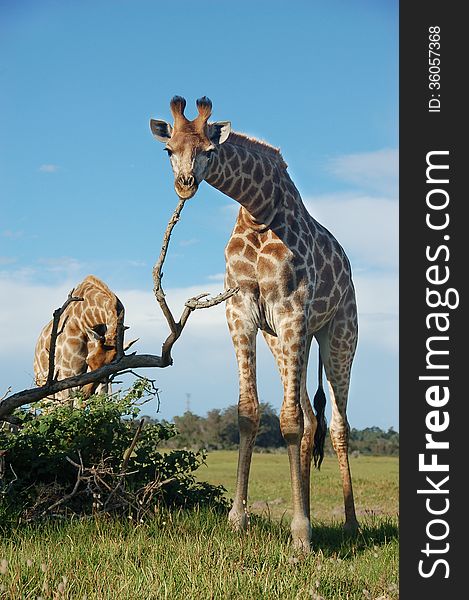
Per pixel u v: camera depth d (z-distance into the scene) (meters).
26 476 8.12
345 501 9.59
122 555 6.31
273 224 8.21
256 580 5.69
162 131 7.76
